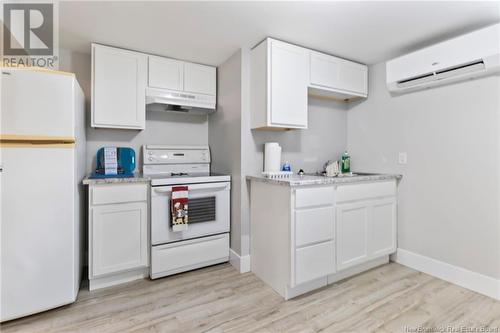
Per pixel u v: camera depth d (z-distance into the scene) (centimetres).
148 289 214
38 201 171
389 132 273
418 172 249
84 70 252
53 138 174
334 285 221
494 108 199
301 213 199
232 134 260
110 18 192
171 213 230
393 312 182
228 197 261
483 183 206
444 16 191
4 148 161
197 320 174
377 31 215
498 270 198
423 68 227
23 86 165
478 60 194
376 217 248
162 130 287
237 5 178
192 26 205
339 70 267
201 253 249
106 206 211
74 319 174
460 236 220
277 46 227
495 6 177
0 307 162
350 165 316
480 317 176
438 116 233
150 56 253
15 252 165
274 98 227
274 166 247
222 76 279
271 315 179
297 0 172
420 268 247
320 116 303
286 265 199
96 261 208
